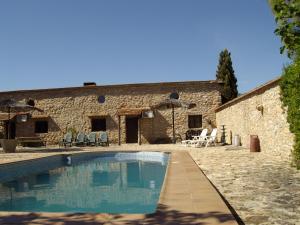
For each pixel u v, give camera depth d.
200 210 4.95
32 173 12.91
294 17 4.59
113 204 7.54
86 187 9.91
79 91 26.98
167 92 26.16
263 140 14.07
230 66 34.25
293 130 9.05
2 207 7.41
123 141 26.39
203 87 26.03
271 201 5.74
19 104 21.02
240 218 4.79
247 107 16.73
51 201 7.99
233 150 16.02
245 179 7.90
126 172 12.83
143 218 4.59
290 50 5.05
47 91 27.19
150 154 17.09
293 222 4.55
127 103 26.42
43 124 27.52
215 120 25.86
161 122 26.14
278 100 11.95
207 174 8.82
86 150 19.56
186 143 21.50
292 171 8.91
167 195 5.99
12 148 19.09
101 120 26.97
